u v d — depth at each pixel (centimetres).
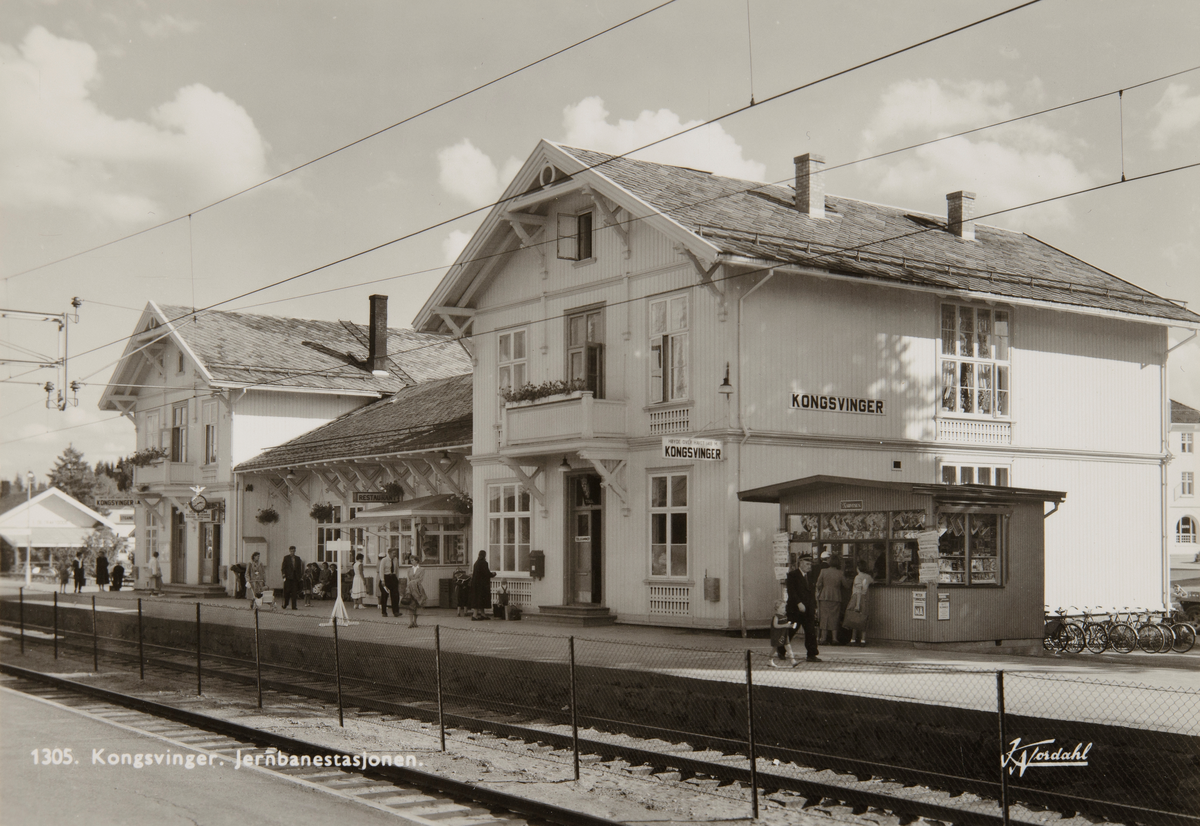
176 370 4497
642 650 1898
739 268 2334
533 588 2764
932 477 2622
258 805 1026
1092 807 946
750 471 2322
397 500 3406
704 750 1233
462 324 3014
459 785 1099
